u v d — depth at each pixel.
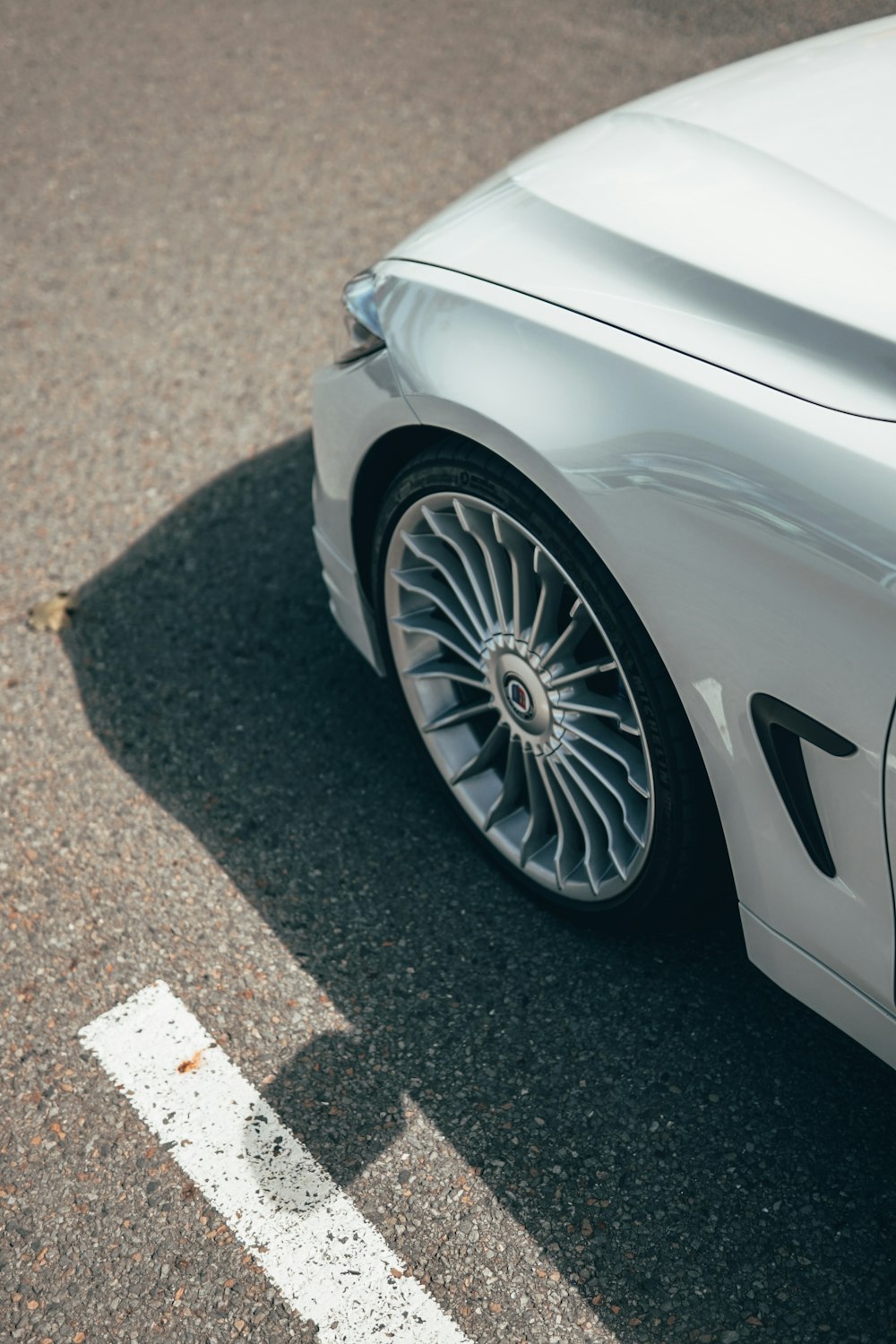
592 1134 1.95
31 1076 2.10
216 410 3.69
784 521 1.49
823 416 1.50
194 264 4.36
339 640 2.96
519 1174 1.90
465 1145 1.95
